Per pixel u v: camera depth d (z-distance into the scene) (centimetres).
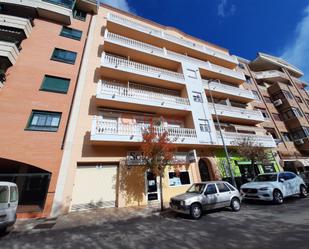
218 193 927
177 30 2219
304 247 444
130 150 1256
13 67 1177
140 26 1792
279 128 2453
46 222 814
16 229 718
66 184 1024
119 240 573
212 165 1552
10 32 1250
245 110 1969
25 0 1405
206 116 1602
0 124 1021
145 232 647
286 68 3281
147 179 1266
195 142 1422
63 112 1180
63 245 544
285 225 633
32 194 1026
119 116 1346
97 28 1628
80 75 1322
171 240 556
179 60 1812
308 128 2462
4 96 1085
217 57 2245
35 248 528
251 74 2770
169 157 1059
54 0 1531
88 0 1655
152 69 1574
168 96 1529
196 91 1700
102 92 1234
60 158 1067
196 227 684
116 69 1387
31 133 1063
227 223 714
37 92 1170
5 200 657
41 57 1285
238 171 1684
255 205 1041
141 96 1380
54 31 1435
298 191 1162
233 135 1677
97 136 1088
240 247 475
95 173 1139
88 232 666
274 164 1972
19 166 1165
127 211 1000
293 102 2656
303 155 2389
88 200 1066
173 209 891
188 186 1396
